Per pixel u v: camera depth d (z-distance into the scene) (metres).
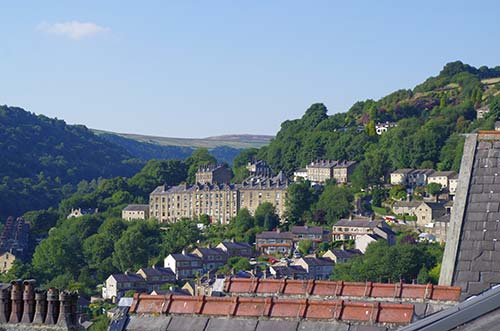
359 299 42.88
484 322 27.70
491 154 44.69
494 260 42.75
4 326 41.06
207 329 40.16
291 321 39.31
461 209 44.09
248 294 44.53
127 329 41.22
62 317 40.66
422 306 41.72
